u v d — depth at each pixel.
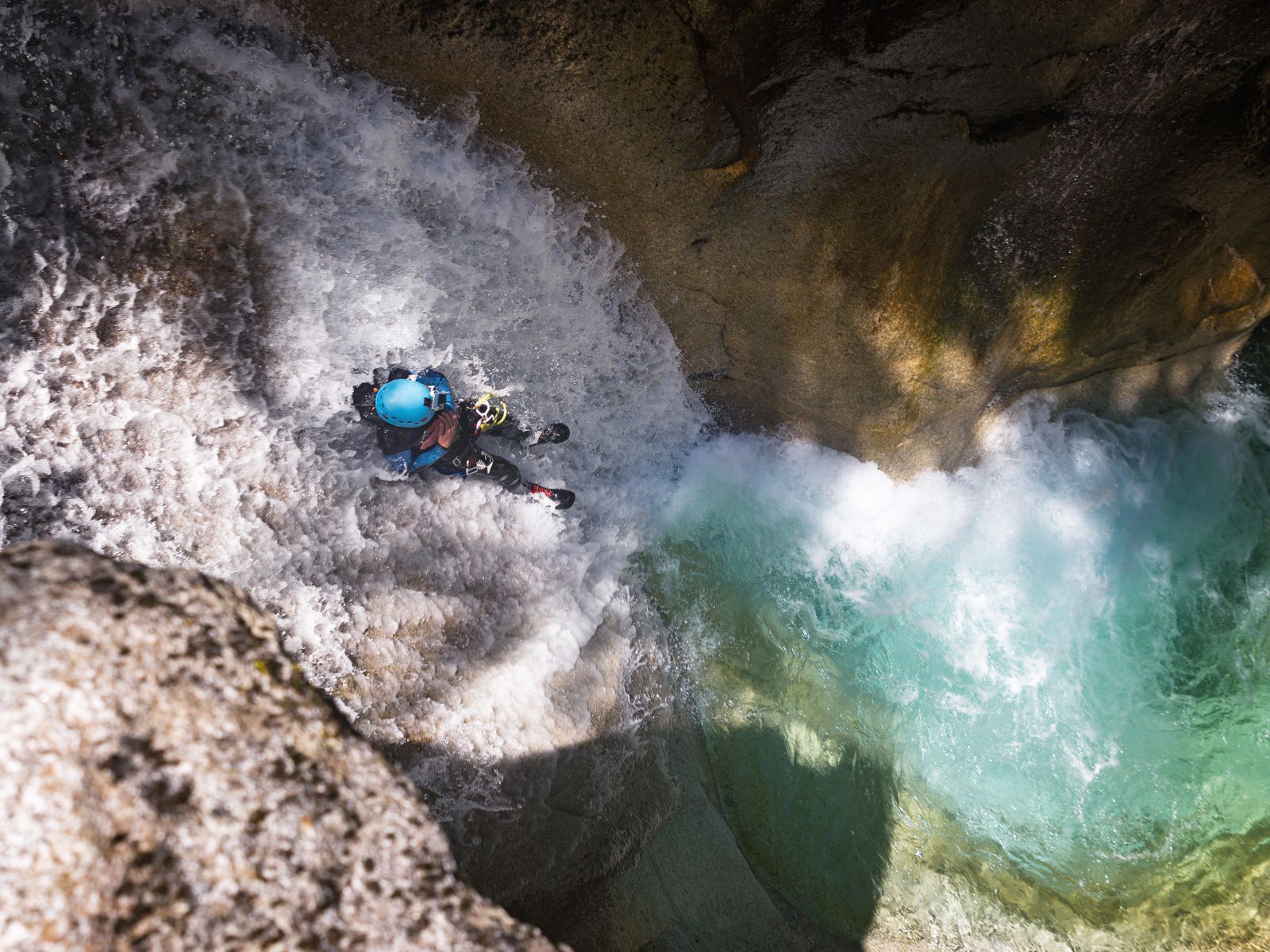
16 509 3.58
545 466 5.37
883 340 4.75
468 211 4.40
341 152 4.07
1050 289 4.64
